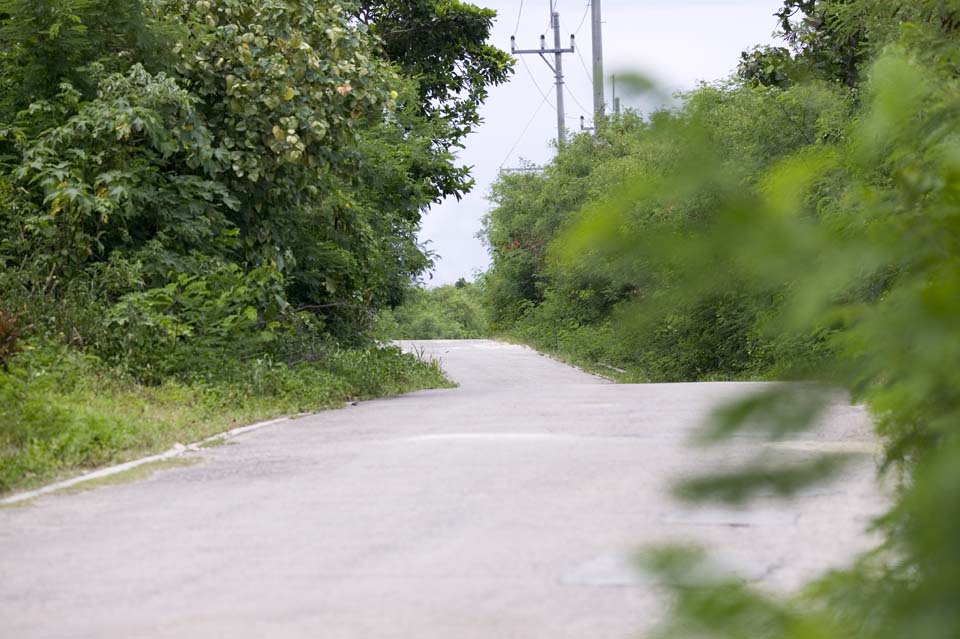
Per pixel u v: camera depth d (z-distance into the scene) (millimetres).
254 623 12117
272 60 48406
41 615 12805
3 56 44219
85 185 40562
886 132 3314
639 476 21250
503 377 83812
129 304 39312
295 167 50812
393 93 52125
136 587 14000
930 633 2412
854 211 3051
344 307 60781
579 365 98438
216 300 42938
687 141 2570
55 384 32938
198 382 39344
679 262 2574
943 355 2543
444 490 20625
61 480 23500
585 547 15344
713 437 2717
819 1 50594
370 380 50406
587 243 2631
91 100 46062
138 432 29391
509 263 145625
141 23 45750
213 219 46594
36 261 40125
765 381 2818
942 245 2811
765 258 2566
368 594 13211
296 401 40906
